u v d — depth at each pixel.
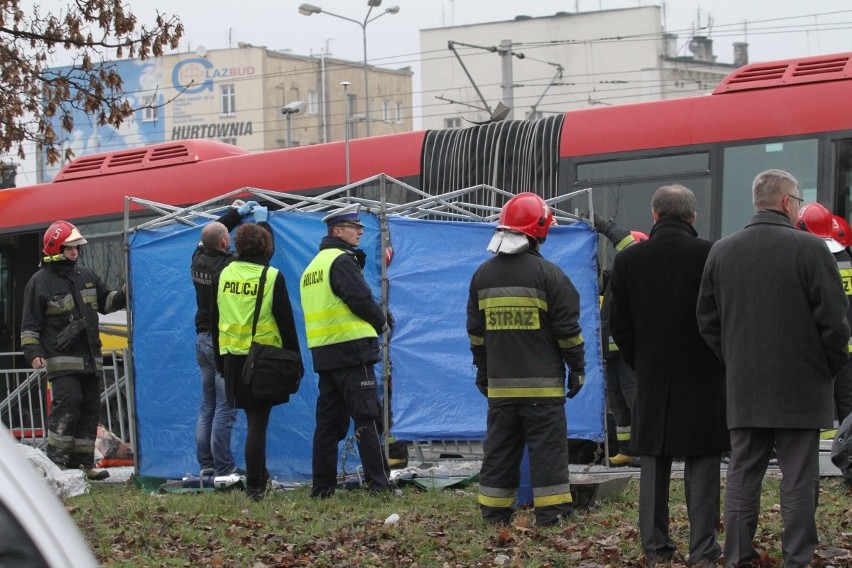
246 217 11.36
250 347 9.80
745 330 6.57
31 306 11.85
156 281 11.71
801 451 6.54
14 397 14.41
